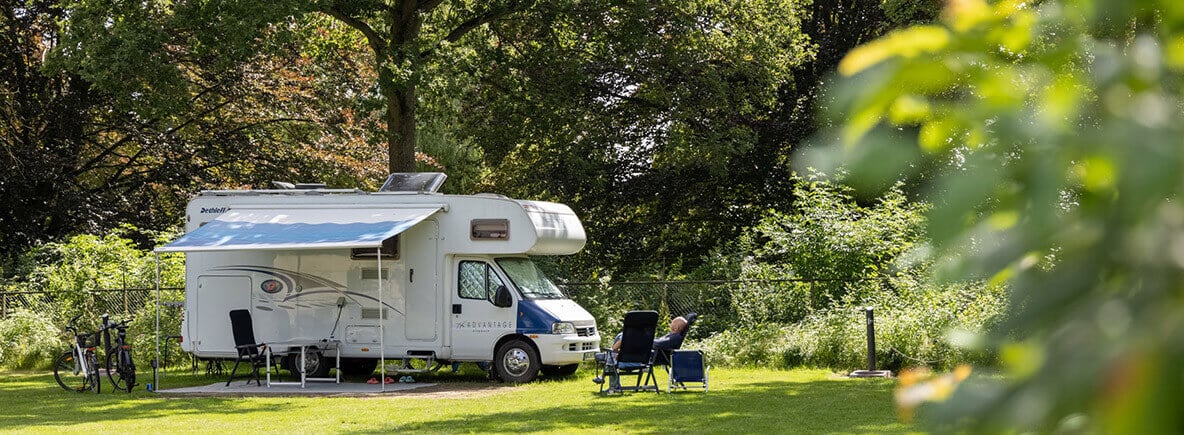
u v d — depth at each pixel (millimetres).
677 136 26594
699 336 21906
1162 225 879
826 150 1149
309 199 18219
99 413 14102
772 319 21656
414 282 18344
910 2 23703
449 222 18281
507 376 18062
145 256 24719
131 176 31234
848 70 1138
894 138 1139
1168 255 864
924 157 1143
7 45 28609
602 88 29875
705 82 25500
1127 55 988
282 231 17062
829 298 21391
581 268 31375
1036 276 1011
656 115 30016
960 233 1091
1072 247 971
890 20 28594
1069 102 1031
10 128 29625
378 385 17891
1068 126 1029
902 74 1115
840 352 19625
